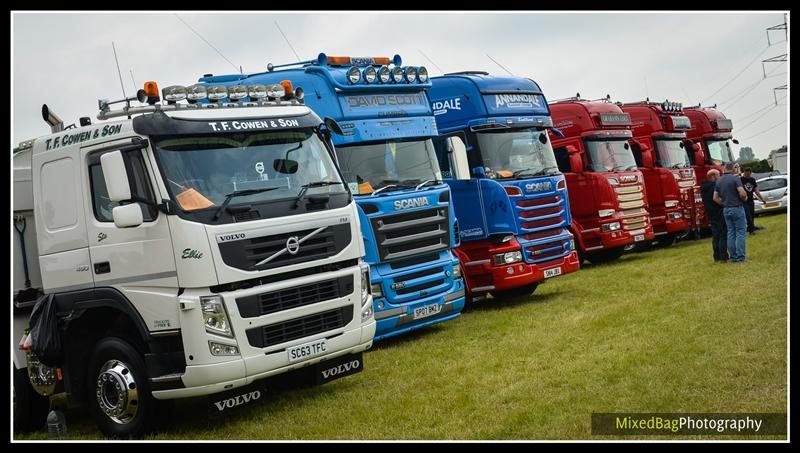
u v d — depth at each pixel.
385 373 10.61
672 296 13.87
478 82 14.95
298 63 12.72
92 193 8.91
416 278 12.39
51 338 9.04
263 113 9.25
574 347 10.82
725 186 17.23
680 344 10.26
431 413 8.62
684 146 24.81
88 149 8.91
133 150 8.49
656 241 24.20
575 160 19.55
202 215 8.29
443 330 13.23
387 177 12.17
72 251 9.09
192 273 8.18
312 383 9.23
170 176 8.40
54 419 9.43
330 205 9.25
